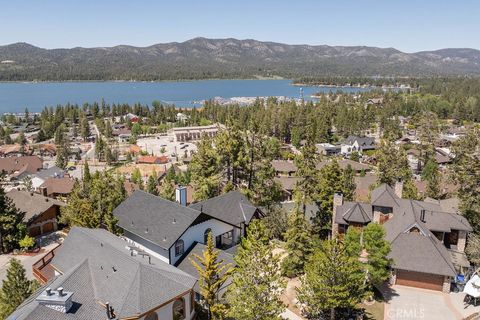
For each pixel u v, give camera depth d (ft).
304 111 595.06
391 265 135.44
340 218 169.68
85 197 186.80
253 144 217.77
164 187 256.73
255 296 95.86
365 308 123.44
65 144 557.33
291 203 275.39
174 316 102.99
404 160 246.68
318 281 105.29
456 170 215.31
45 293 90.33
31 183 324.60
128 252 114.01
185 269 132.16
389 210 168.45
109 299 95.76
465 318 117.19
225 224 160.35
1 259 171.01
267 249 102.06
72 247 121.80
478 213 178.19
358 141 480.64
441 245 146.51
